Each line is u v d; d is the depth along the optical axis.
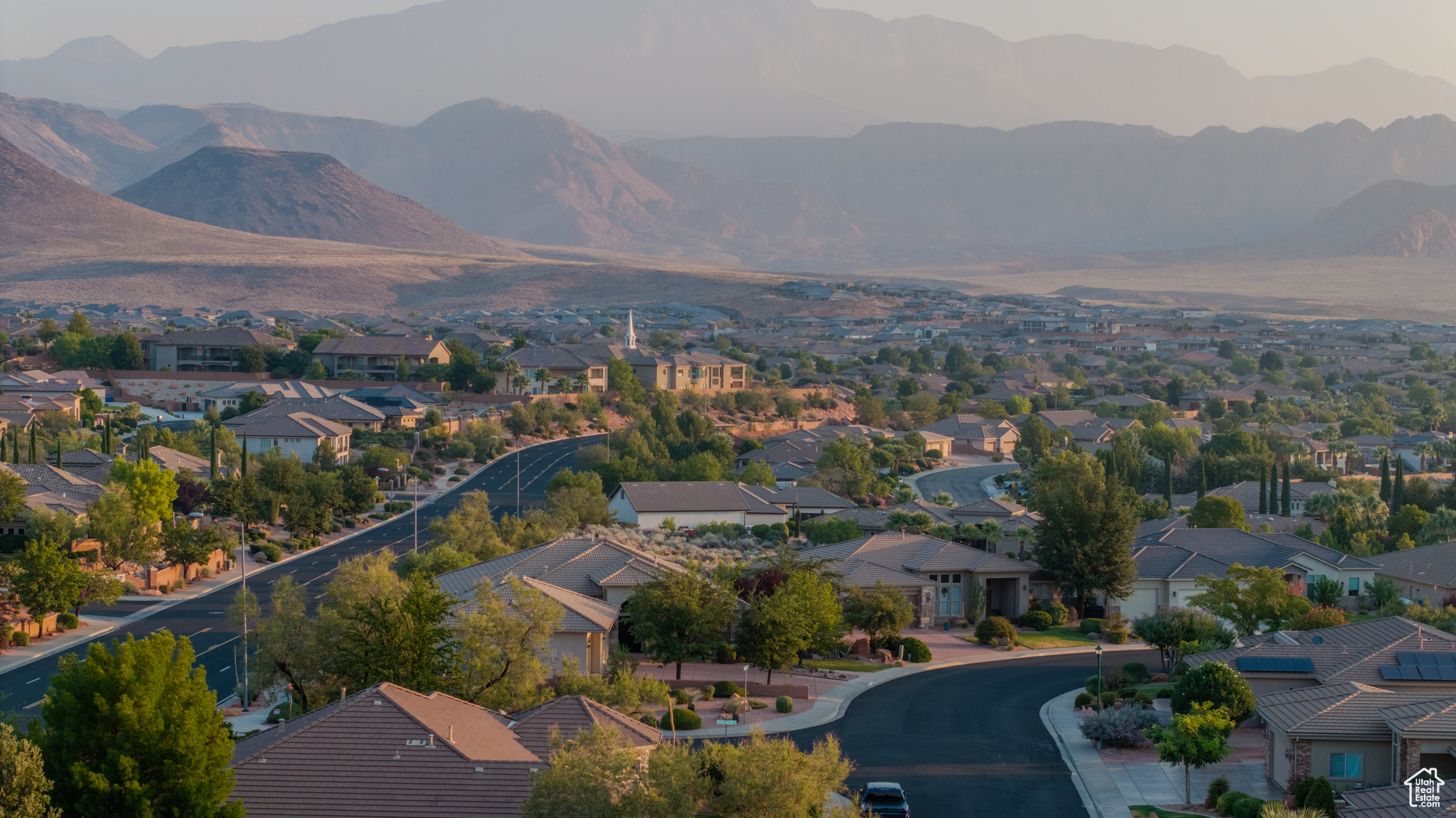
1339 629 66.12
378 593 59.12
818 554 95.88
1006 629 85.75
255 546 113.06
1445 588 89.00
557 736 40.91
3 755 35.16
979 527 108.38
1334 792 47.62
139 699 37.72
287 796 38.09
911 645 80.06
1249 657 61.72
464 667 53.22
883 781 53.66
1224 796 49.16
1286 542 100.06
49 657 75.44
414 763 39.38
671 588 70.25
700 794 39.44
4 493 96.44
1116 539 92.62
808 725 62.66
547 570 78.00
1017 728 62.88
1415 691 55.28
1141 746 58.69
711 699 66.88
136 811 36.06
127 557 97.50
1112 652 84.25
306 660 54.47
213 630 83.38
